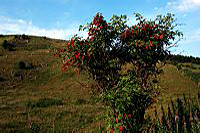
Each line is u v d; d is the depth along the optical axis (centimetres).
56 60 3341
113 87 622
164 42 665
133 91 596
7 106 1628
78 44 660
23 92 2262
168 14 688
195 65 4875
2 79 2584
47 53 3706
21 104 1700
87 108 1562
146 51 658
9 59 3372
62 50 697
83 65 671
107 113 657
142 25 697
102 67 673
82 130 1057
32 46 4453
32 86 2509
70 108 1582
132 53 675
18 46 4394
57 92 2275
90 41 669
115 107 618
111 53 681
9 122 1202
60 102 1816
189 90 2239
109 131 642
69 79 2659
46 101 1792
